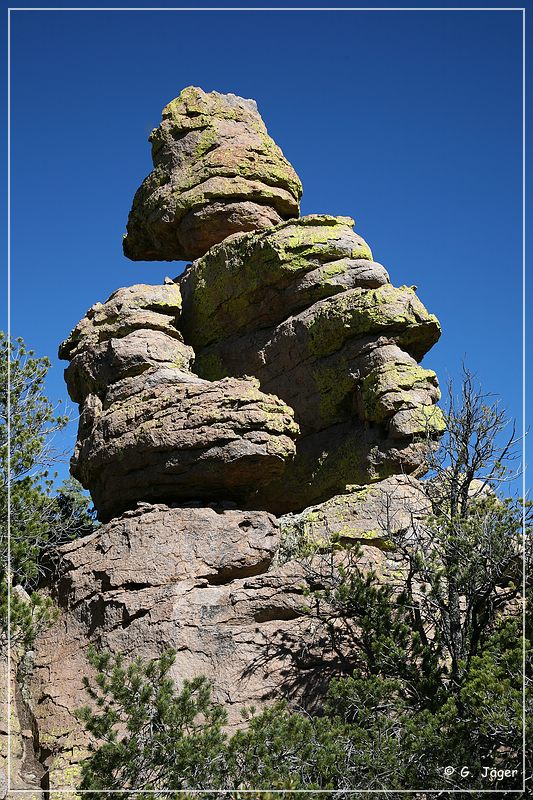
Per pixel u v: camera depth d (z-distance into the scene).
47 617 24.34
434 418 27.19
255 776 18.89
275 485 29.44
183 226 33.81
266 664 23.59
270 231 30.59
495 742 20.20
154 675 21.05
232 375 30.94
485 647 21.66
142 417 27.39
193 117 34.84
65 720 24.16
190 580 24.83
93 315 30.77
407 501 25.81
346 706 21.34
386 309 28.14
